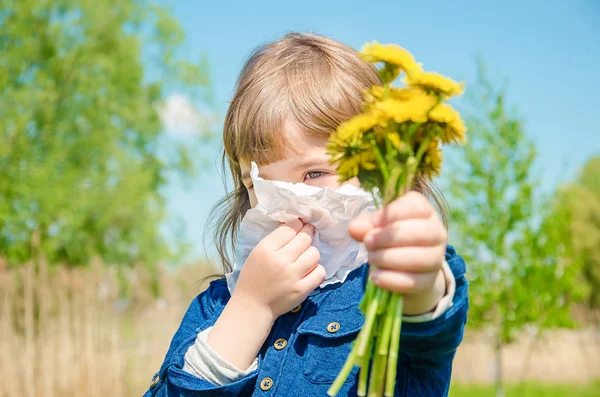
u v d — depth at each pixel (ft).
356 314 4.78
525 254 28.25
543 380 54.29
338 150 3.22
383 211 3.10
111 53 53.83
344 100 5.66
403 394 4.12
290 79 5.75
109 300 27.53
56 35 51.88
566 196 30.76
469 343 49.11
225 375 4.57
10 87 49.85
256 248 4.71
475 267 28.58
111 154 52.90
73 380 24.26
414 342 3.64
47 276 25.05
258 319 4.62
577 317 59.31
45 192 46.55
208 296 6.10
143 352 28.99
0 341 22.70
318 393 4.57
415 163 3.10
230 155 6.87
